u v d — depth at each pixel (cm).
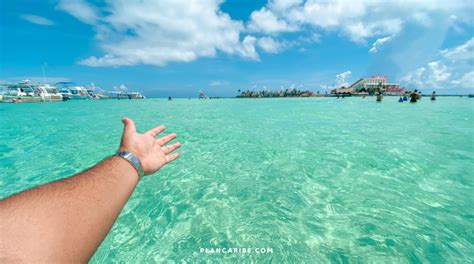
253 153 524
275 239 227
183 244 226
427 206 281
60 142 659
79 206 52
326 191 327
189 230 247
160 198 319
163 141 97
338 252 207
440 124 920
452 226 240
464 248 209
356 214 267
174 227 253
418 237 224
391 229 238
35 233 42
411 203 289
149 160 83
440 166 420
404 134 719
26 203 46
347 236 228
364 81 9512
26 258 39
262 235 234
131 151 79
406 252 205
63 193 53
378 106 2067
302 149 549
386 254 203
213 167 434
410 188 331
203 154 522
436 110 1588
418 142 606
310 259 200
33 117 1352
